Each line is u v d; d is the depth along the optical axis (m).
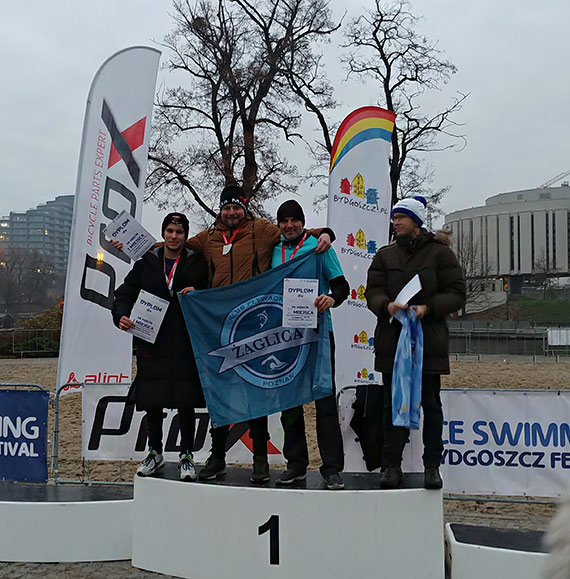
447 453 5.98
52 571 5.04
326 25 26.66
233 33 26.61
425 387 4.69
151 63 8.33
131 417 6.46
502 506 6.75
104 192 8.05
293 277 4.96
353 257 8.30
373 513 4.48
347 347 8.30
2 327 45.50
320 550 4.51
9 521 5.30
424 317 4.68
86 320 7.93
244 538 4.61
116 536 5.29
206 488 4.72
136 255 5.20
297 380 4.88
